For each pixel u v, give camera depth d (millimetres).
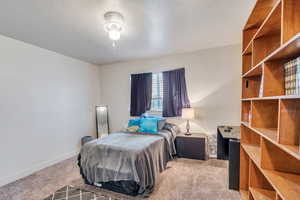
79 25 2121
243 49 1869
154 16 1926
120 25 1912
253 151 1642
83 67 4012
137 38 2611
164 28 2271
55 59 3250
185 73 3508
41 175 2600
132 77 4062
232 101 3137
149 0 1604
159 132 3029
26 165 2652
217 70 3225
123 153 2055
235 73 3100
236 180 2053
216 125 3258
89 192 2070
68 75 3561
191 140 3100
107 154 2150
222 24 2178
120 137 2721
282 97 907
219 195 1955
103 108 4398
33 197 1986
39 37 2500
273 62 1172
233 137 2156
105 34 2418
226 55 3139
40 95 2934
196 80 3406
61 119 3355
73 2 1613
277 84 1163
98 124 4293
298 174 1173
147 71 3932
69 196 1985
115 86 4363
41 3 1625
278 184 1039
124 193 2039
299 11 901
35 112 2838
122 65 4242
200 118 3385
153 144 2375
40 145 2902
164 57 3725
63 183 2322
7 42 2459
